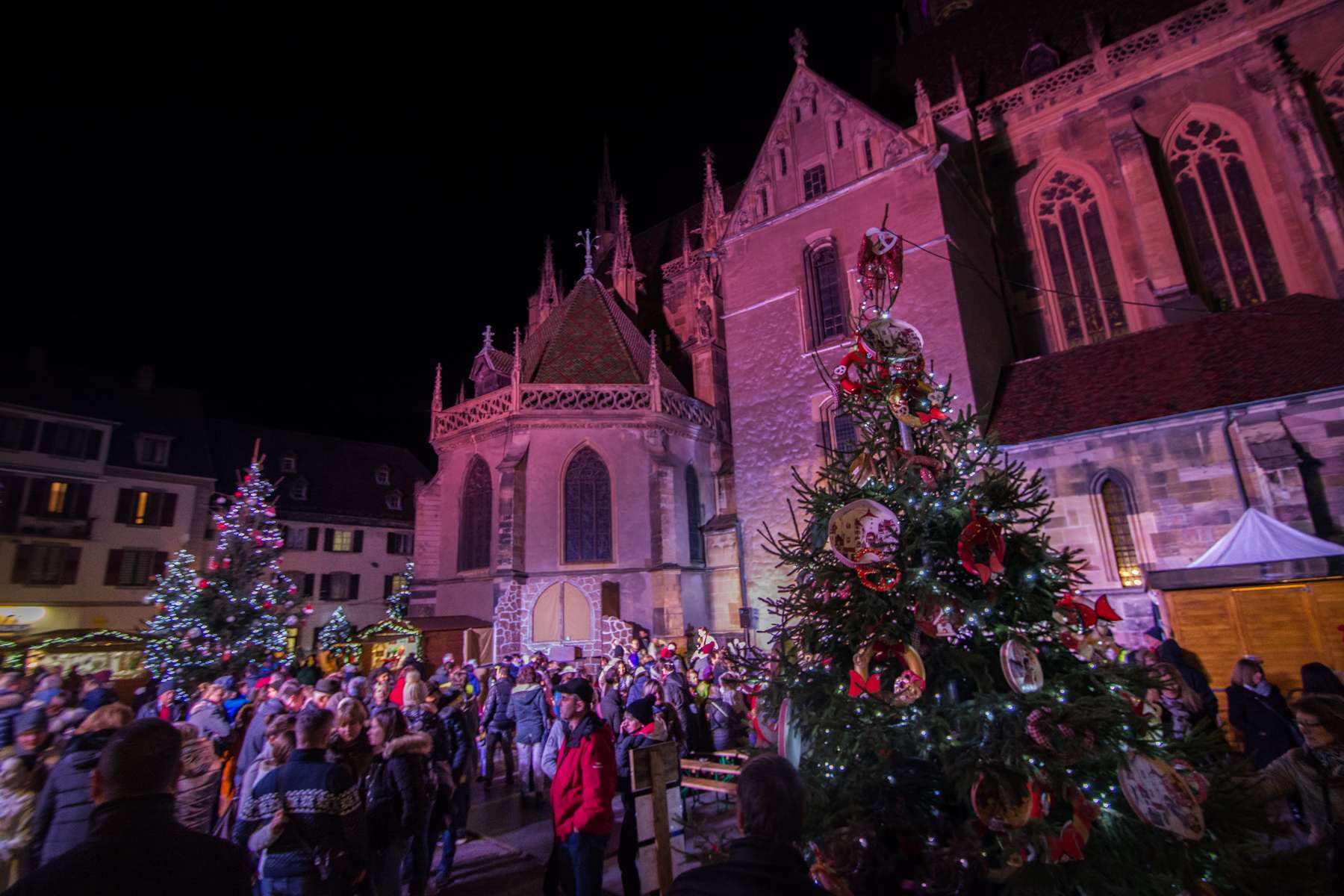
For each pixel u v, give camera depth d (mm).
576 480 30281
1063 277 26141
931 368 6781
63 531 37062
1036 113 27344
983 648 5430
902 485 5988
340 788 5473
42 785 7734
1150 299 23266
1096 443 17859
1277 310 19016
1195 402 16875
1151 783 4586
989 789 4582
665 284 44469
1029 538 5672
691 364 38844
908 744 5156
